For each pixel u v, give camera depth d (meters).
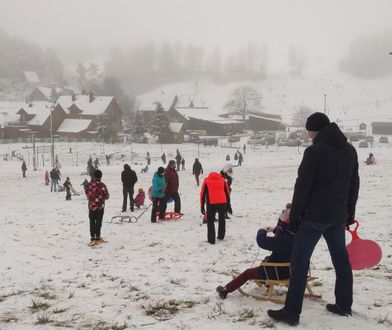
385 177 28.84
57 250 10.24
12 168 54.34
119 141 94.81
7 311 5.66
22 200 25.61
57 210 18.94
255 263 8.27
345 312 4.86
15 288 6.89
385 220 12.73
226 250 9.71
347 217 4.91
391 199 17.73
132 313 5.39
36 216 16.92
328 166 4.40
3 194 29.70
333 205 4.45
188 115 119.44
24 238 11.99
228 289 5.73
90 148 81.00
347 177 4.52
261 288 6.08
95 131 101.31
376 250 5.27
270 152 73.81
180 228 12.95
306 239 4.55
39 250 10.23
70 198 24.72
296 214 4.48
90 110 111.81
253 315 4.98
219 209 10.80
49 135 105.06
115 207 18.97
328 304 5.01
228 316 5.03
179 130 94.25
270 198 20.22
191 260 8.70
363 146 78.31
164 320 5.06
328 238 4.79
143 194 18.25
